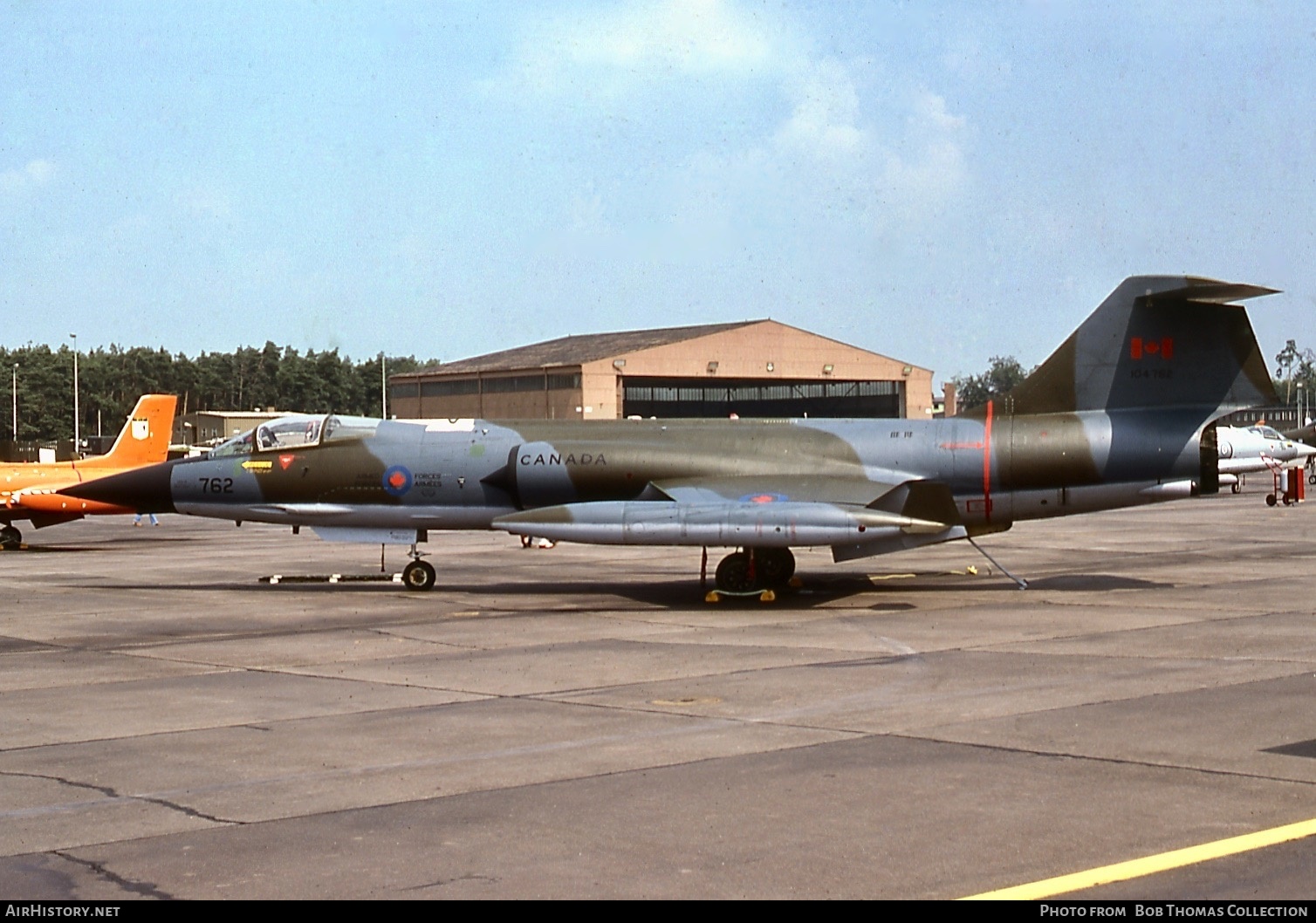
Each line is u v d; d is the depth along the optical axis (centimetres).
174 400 3672
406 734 1102
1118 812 822
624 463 2167
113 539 3822
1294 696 1200
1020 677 1322
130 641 1714
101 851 780
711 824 813
